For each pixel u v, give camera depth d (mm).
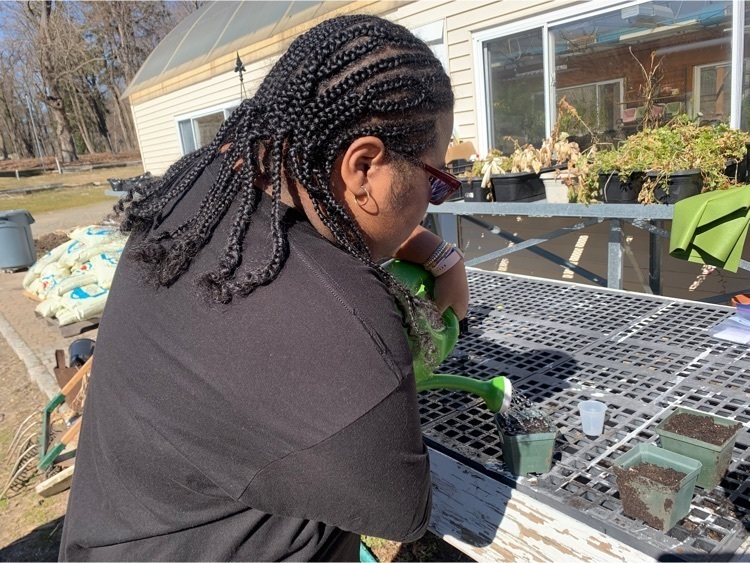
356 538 913
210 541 716
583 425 1164
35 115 34531
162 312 677
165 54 9172
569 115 4129
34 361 4312
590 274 4062
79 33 28422
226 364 620
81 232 5852
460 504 1118
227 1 7938
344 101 650
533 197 3523
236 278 638
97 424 755
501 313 1938
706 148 2719
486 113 4668
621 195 2904
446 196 812
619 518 918
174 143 9086
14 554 2377
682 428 1057
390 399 629
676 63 3584
